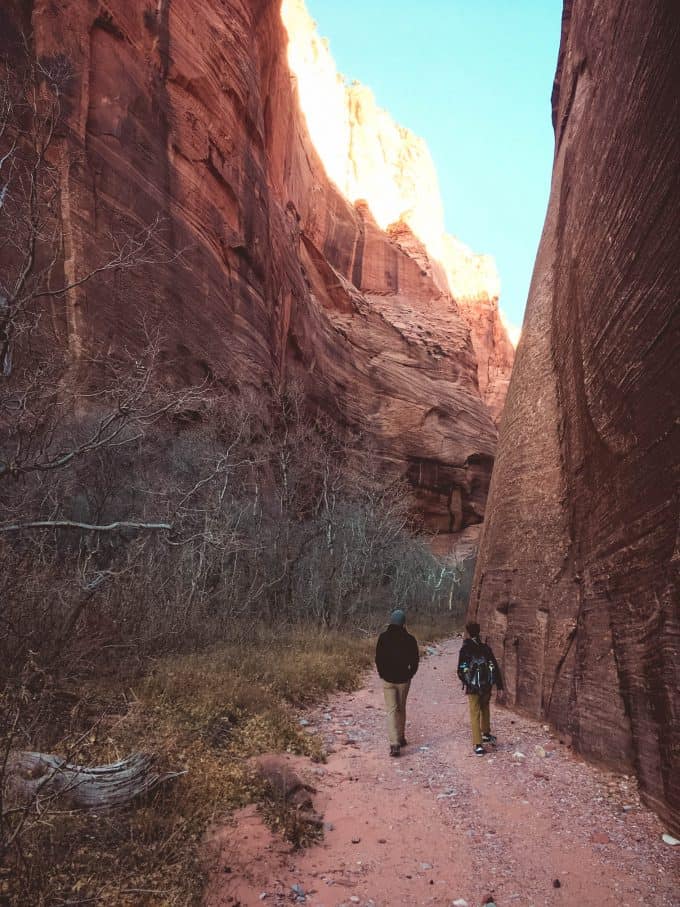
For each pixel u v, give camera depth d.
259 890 3.68
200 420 19.08
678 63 5.59
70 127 20.42
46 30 20.89
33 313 6.89
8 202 7.14
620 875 4.05
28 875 3.05
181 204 26.42
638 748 5.52
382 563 27.48
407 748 6.98
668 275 5.59
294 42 73.00
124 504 12.53
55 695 5.53
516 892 3.83
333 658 11.52
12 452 7.39
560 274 10.72
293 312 39.94
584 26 11.51
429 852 4.37
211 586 14.30
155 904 3.24
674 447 5.26
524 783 5.80
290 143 49.75
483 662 6.98
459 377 65.56
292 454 25.98
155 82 25.95
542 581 8.67
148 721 5.77
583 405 7.96
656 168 6.03
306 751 6.50
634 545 5.97
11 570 6.84
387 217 87.00
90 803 4.07
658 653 5.24
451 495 57.34
